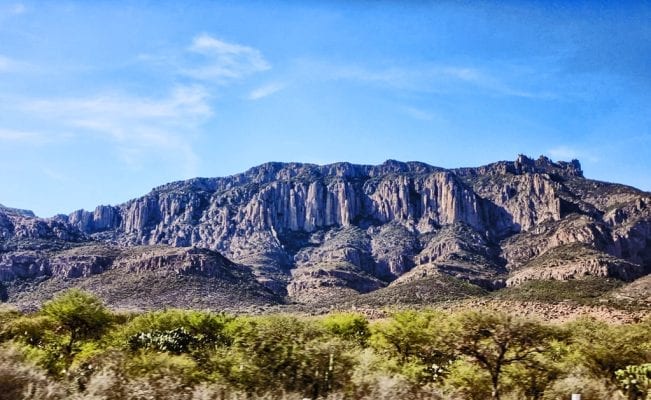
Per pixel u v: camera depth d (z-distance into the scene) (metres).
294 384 14.58
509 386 16.22
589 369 17.55
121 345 24.84
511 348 16.64
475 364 17.03
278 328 15.82
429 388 14.52
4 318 28.97
